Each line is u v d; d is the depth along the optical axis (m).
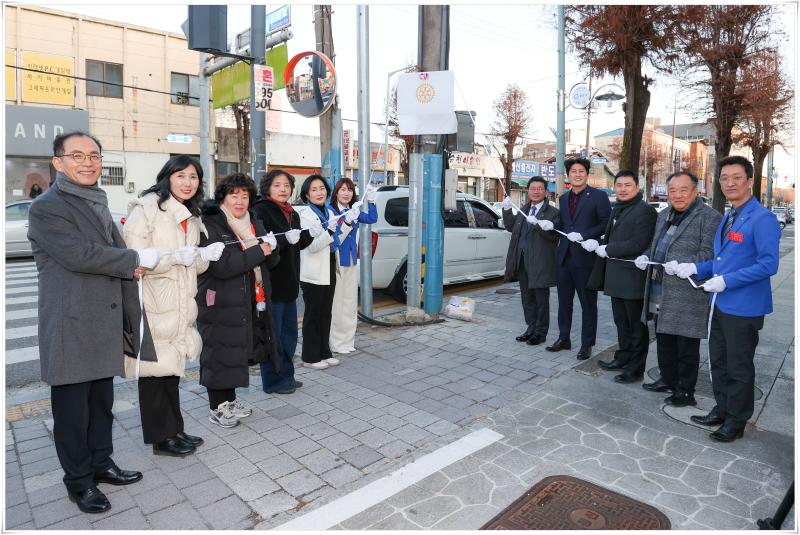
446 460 3.19
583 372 4.79
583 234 5.01
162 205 2.99
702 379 4.71
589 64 10.97
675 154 53.53
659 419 3.78
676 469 3.08
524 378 4.64
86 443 2.70
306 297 4.75
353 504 2.73
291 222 4.23
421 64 6.33
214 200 3.52
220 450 3.32
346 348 5.38
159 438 3.18
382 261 7.47
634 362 4.50
